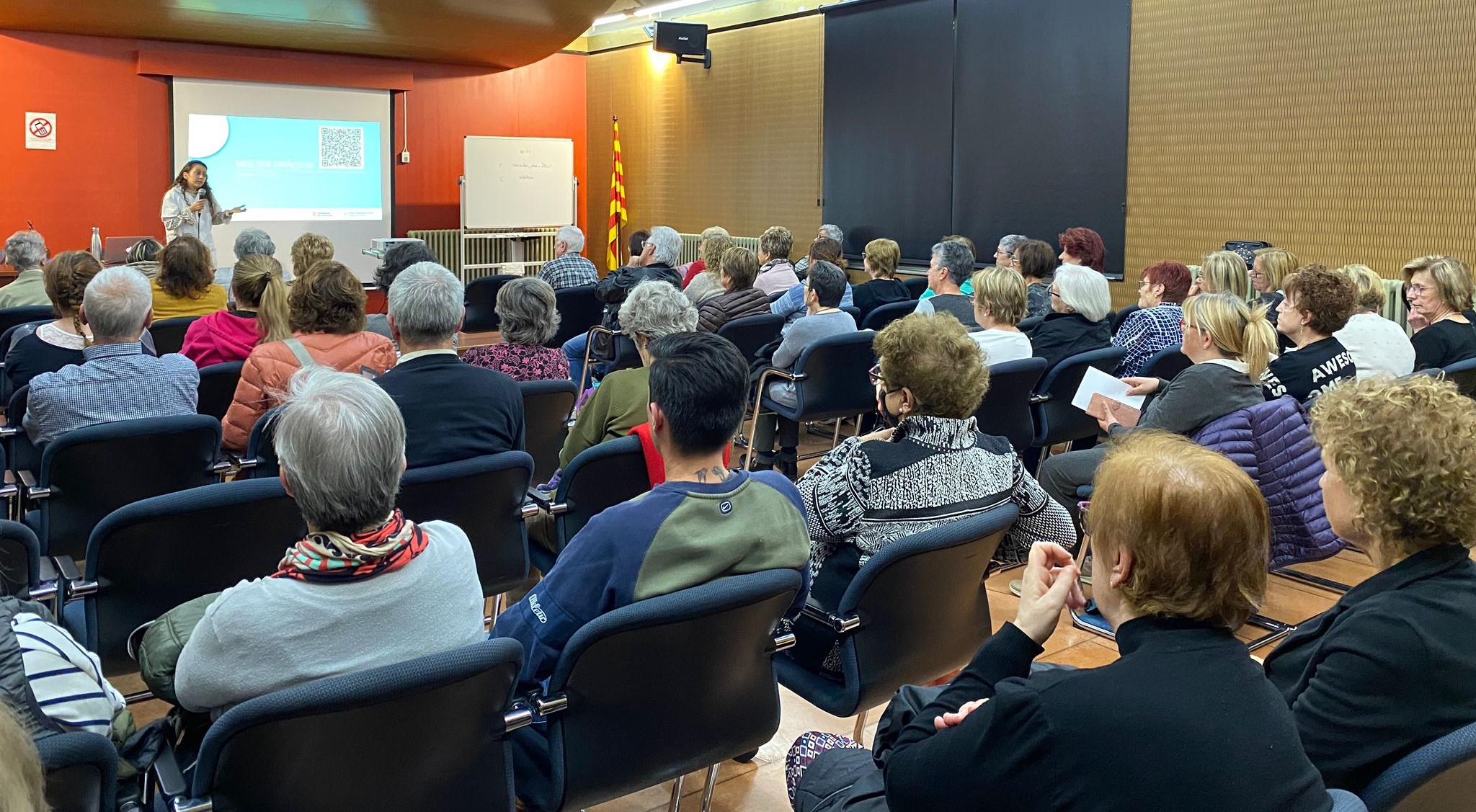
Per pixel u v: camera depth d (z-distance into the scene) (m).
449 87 12.23
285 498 2.31
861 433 5.25
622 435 3.08
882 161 9.52
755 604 1.90
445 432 2.75
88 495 2.91
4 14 9.26
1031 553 1.53
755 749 2.14
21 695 1.43
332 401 1.61
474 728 1.68
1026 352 4.27
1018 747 1.23
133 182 10.65
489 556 2.75
